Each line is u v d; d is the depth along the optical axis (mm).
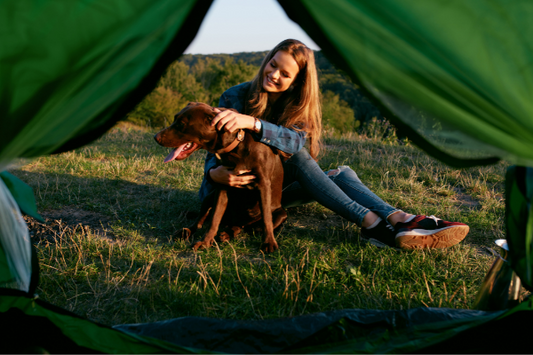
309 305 2225
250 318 2100
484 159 1332
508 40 1056
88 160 4887
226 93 3357
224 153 2846
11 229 1658
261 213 2969
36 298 1603
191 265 2629
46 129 1090
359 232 3277
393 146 6258
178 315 2100
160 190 4059
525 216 1443
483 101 1127
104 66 1027
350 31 1063
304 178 3172
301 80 3037
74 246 2709
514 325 1569
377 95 1153
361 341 1660
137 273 2486
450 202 4051
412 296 2318
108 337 1542
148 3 988
